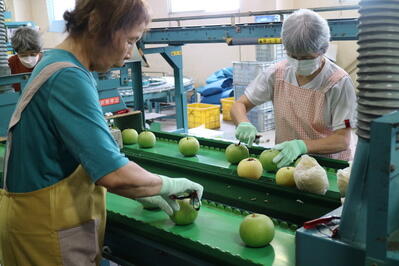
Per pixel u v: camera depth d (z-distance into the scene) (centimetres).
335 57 649
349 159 195
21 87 221
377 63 84
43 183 117
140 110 257
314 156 171
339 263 87
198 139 203
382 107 84
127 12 106
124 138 212
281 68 205
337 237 89
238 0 741
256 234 112
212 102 709
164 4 829
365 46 86
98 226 131
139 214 138
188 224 129
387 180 74
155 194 117
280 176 145
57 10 931
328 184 140
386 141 73
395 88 83
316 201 134
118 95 233
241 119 204
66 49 117
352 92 184
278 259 107
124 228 140
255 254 110
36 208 118
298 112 197
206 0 786
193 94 734
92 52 115
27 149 115
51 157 116
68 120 106
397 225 79
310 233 91
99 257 134
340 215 97
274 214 142
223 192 159
